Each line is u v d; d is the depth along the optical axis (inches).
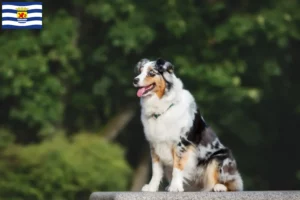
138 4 788.6
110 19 799.1
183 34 805.2
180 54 809.5
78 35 818.2
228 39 800.3
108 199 340.2
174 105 363.6
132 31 774.5
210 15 824.3
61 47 776.9
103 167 674.8
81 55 821.9
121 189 685.3
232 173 372.8
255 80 845.8
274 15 796.0
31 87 765.3
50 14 802.2
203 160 370.9
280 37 797.2
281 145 924.6
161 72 363.9
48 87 766.5
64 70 803.4
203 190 374.3
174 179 362.3
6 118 805.9
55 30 775.1
